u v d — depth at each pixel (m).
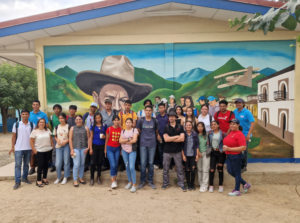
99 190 4.55
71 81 5.70
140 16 5.48
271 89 5.62
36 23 5.00
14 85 15.06
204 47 5.63
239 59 5.61
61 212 3.57
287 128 5.59
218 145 4.40
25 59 6.83
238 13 5.04
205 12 5.21
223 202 4.01
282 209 3.75
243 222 3.30
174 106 5.62
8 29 5.00
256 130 5.62
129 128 4.59
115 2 4.94
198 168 4.63
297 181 4.94
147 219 3.38
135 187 4.51
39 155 4.62
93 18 5.00
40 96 5.68
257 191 4.56
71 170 5.39
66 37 5.63
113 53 5.69
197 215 3.51
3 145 11.25
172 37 5.60
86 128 4.83
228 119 4.65
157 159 5.60
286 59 5.56
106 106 5.11
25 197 4.16
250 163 5.57
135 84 5.70
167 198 4.17
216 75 5.64
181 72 5.66
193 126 4.62
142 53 5.67
